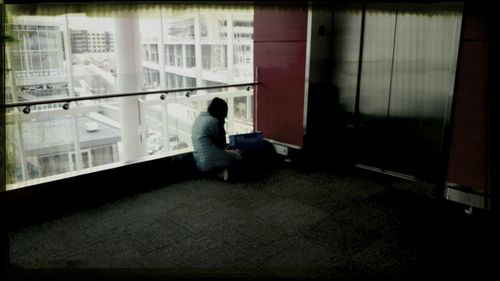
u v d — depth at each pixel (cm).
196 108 629
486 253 298
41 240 326
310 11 479
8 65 436
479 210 357
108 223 359
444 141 383
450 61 406
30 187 373
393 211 379
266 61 555
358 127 512
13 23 444
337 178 479
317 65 502
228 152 465
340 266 283
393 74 462
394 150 482
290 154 543
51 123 516
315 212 379
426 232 335
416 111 450
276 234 335
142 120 564
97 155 567
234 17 591
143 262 290
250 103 609
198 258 296
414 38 434
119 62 533
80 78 546
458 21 363
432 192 427
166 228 348
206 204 400
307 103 507
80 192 409
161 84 607
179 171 490
